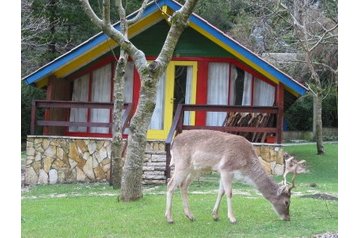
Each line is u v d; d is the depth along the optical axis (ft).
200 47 45.01
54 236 21.79
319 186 35.47
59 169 40.16
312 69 55.88
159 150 42.22
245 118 43.04
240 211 25.72
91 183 39.01
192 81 45.09
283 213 23.35
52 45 70.79
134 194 28.55
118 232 22.18
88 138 40.16
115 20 70.44
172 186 23.70
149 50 45.21
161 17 44.42
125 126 39.99
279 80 40.50
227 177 22.99
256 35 72.69
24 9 63.00
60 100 45.60
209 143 23.39
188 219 23.90
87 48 42.65
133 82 45.96
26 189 36.76
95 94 46.55
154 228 22.66
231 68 44.80
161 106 45.39
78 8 69.56
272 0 61.57
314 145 66.64
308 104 87.51
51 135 44.73
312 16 58.54
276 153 39.01
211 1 84.28
